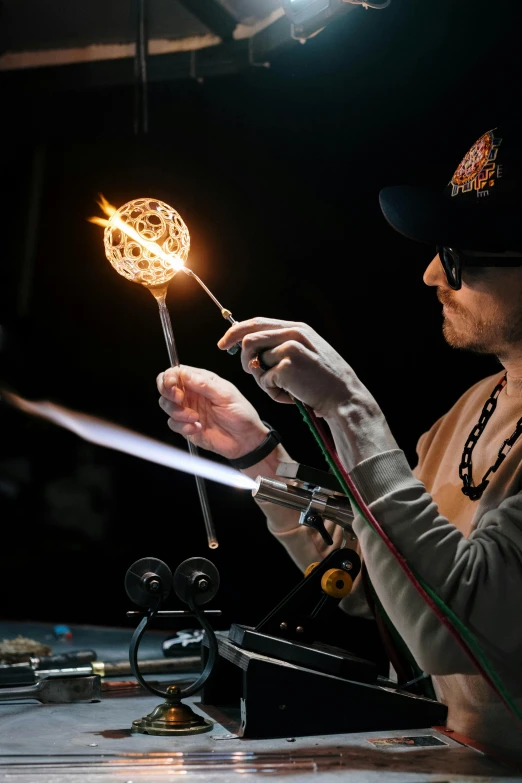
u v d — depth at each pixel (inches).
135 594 52.2
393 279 129.3
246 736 49.4
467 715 53.4
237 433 65.7
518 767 44.5
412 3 102.1
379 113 115.9
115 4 85.8
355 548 62.9
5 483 167.8
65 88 97.9
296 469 57.2
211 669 53.0
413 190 57.3
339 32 105.5
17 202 163.8
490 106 98.7
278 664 50.1
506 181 53.3
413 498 49.7
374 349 131.5
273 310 138.8
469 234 52.3
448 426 65.7
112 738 49.8
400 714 51.6
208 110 132.6
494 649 48.4
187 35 90.4
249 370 53.4
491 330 56.6
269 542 159.2
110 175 155.1
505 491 53.9
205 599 53.4
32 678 64.2
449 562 48.5
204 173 137.7
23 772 43.3
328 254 133.0
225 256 139.9
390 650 59.2
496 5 96.8
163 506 169.6
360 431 51.2
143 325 164.2
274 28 82.9
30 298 167.2
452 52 103.0
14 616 169.3
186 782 41.9
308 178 130.9
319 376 51.2
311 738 49.4
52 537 171.5
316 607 55.3
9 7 86.7
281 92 124.6
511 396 59.4
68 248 165.0
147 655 75.7
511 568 48.5
